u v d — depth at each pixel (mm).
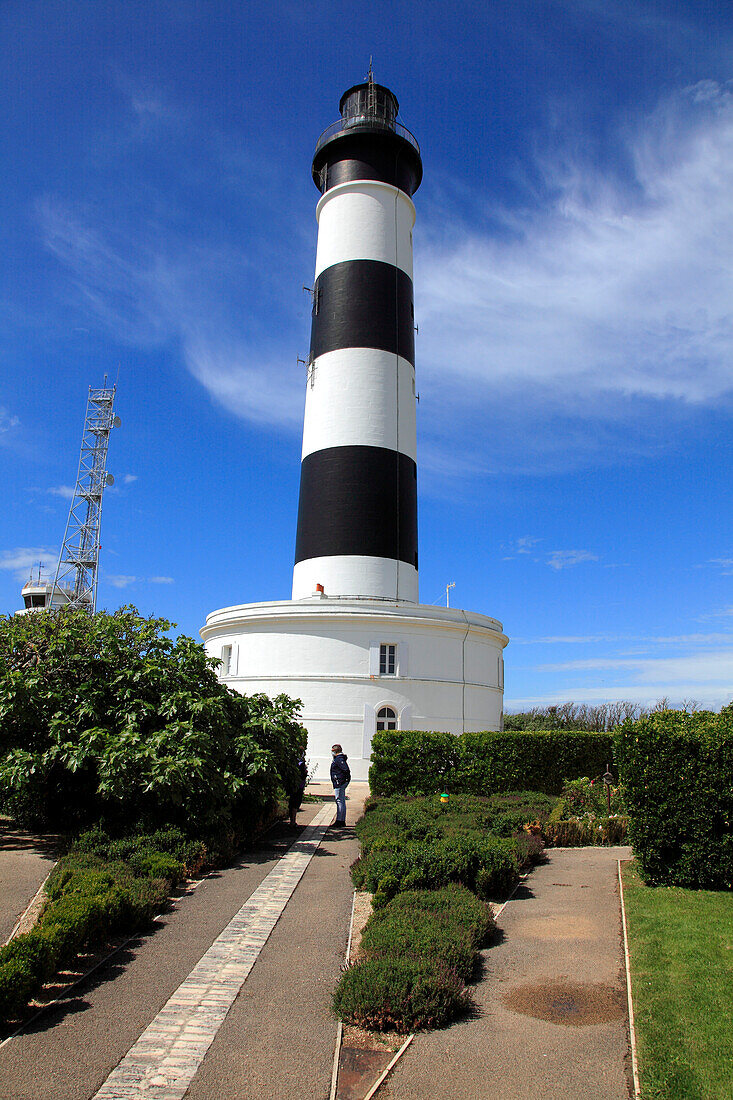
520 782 19859
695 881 10648
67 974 7586
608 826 14906
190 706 13500
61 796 14578
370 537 28469
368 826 13992
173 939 8750
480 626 28375
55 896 9375
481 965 7879
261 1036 6254
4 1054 5906
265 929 9156
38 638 14672
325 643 26422
